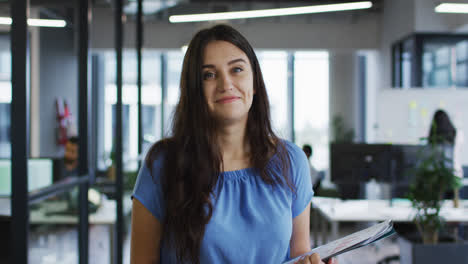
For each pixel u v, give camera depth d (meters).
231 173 0.97
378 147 4.09
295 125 9.14
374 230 0.91
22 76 1.76
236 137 0.99
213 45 0.94
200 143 0.93
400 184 4.05
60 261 2.90
